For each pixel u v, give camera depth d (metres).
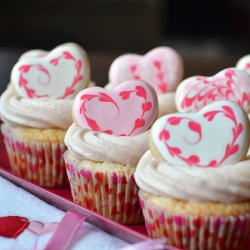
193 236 0.53
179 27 1.38
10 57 0.99
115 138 0.58
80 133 0.59
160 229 0.54
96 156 0.58
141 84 0.59
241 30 1.32
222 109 0.54
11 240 0.53
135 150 0.58
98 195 0.60
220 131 0.54
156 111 0.60
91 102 0.59
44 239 0.53
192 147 0.53
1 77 0.90
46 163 0.66
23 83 0.67
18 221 0.55
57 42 1.44
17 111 0.65
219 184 0.52
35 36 1.44
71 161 0.60
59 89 0.67
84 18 1.42
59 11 1.42
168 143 0.54
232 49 1.33
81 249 0.52
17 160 0.67
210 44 1.35
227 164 0.53
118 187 0.59
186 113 0.54
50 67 0.67
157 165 0.54
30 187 0.59
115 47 1.44
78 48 0.68
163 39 1.40
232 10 1.31
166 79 0.74
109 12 1.41
